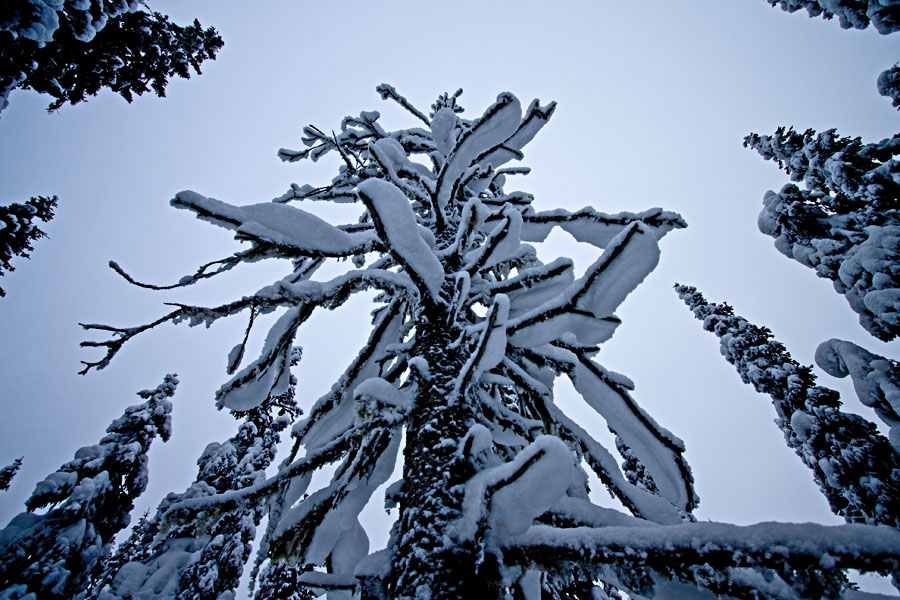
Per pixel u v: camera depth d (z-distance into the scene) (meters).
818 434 9.07
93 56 7.21
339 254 3.60
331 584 3.54
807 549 1.47
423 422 2.91
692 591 2.06
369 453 3.38
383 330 4.13
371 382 2.94
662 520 3.12
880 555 1.37
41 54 6.39
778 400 10.80
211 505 3.09
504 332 2.50
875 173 10.90
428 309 3.95
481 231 5.80
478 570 1.95
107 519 7.73
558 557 1.96
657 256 2.69
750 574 1.77
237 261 3.35
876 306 8.73
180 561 9.88
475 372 2.68
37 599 5.89
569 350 4.14
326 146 7.68
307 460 3.41
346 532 3.93
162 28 8.46
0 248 8.91
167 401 10.07
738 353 12.28
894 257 9.03
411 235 3.07
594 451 3.65
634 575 1.89
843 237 11.46
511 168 8.35
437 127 7.13
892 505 7.43
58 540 6.56
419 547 2.09
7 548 6.23
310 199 6.82
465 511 2.15
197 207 3.08
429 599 1.86
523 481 1.97
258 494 3.24
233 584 9.48
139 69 8.20
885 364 8.70
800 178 13.71
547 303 2.96
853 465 8.22
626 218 4.97
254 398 4.07
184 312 3.34
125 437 8.98
